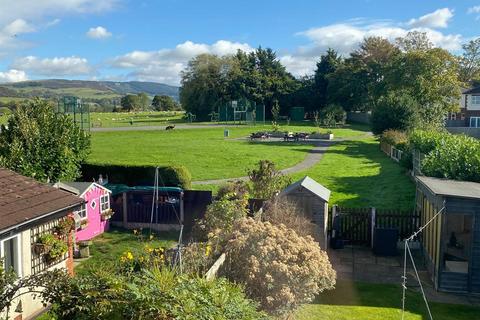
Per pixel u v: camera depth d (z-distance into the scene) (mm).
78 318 6520
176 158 38781
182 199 20109
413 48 63344
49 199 12812
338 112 79000
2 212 10992
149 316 6320
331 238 17734
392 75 57750
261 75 97938
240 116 87875
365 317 11555
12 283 7512
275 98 97000
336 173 32938
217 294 7094
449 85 54469
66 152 21828
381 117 48844
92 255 16453
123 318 6379
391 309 12172
